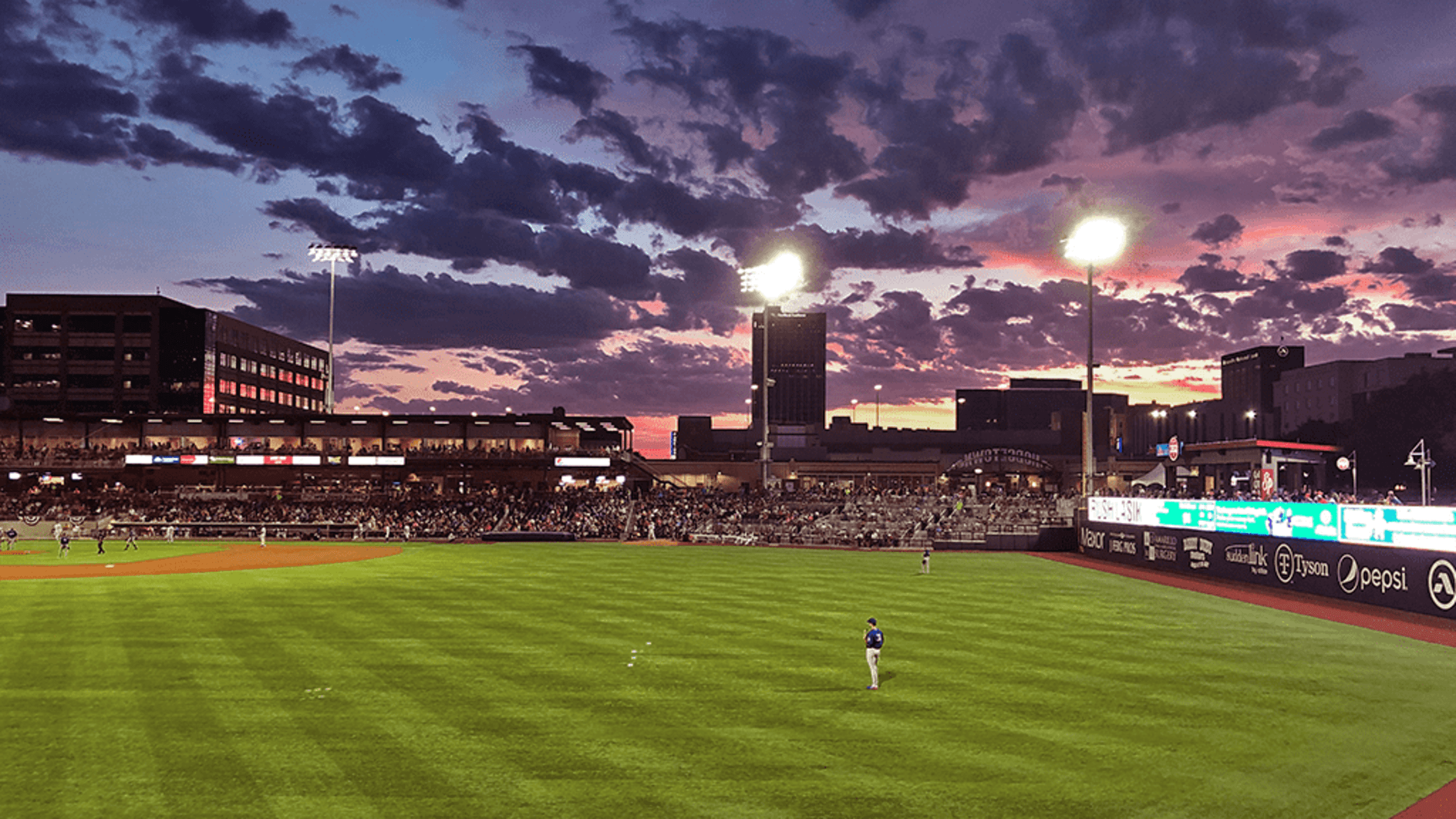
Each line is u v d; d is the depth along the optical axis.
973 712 16.30
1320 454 55.03
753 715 16.05
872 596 33.56
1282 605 31.88
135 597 32.62
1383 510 30.73
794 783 12.52
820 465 103.31
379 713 16.09
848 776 12.82
